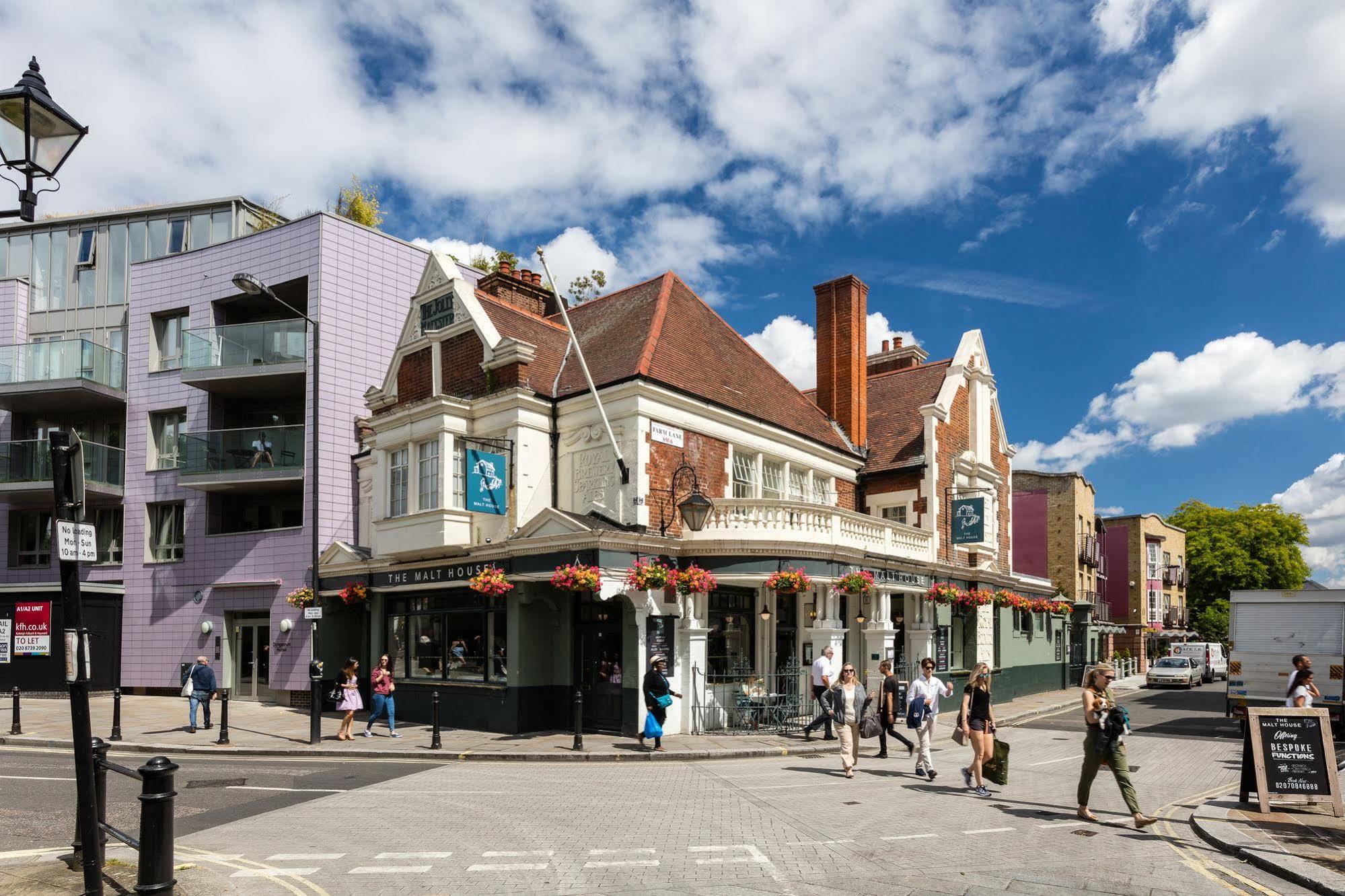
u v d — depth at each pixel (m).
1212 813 10.26
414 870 7.95
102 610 26.38
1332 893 7.24
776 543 18.09
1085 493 41.88
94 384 27.50
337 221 25.91
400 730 18.80
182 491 27.03
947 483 25.03
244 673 25.80
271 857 8.41
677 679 17.77
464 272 30.14
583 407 18.89
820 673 17.53
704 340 22.30
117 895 6.95
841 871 7.97
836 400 26.19
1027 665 30.22
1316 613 19.52
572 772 13.91
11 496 27.69
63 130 7.33
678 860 8.34
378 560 21.38
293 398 27.84
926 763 13.30
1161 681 38.38
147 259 29.84
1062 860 8.42
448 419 19.19
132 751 16.50
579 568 16.17
